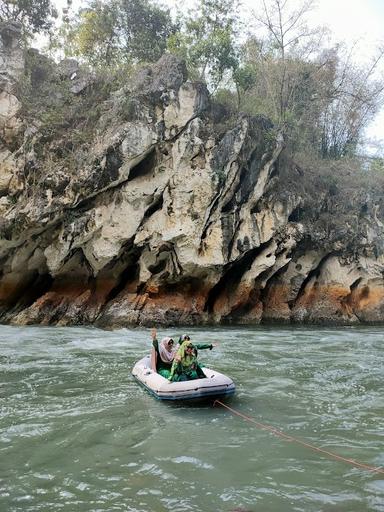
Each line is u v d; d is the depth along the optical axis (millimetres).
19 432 6070
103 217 16656
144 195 16828
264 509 4250
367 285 20500
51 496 4465
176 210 16922
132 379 8844
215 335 15086
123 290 17766
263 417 6816
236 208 17609
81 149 16547
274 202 18484
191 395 7348
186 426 6402
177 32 21203
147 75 17281
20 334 14211
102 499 4410
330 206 20484
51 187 16203
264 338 14602
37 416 6684
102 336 14195
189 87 17000
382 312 20312
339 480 4855
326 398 7793
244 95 20469
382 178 22594
